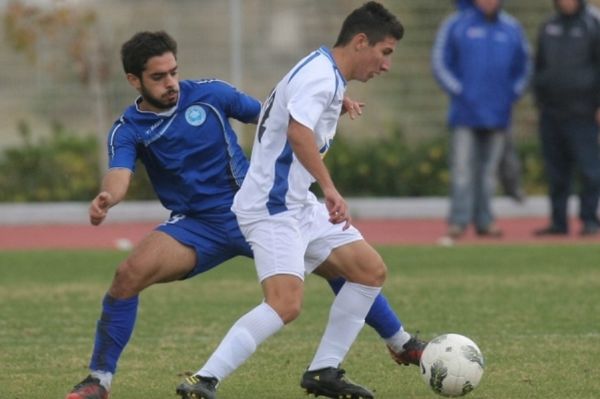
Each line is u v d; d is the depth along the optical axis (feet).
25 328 114.01
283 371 93.30
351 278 81.76
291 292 76.79
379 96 231.30
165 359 98.43
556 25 178.91
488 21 177.68
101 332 80.07
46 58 229.04
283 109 76.84
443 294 131.54
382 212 222.07
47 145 232.32
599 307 122.31
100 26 227.40
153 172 83.71
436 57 178.91
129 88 229.04
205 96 83.15
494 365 94.07
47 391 86.53
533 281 140.56
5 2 224.94
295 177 77.41
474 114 178.19
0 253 175.63
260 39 226.79
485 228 187.01
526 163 228.43
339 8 226.58
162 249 80.74
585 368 92.79
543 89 180.75
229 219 82.43
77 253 174.60
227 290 137.90
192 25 226.79
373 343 104.94
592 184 183.42
